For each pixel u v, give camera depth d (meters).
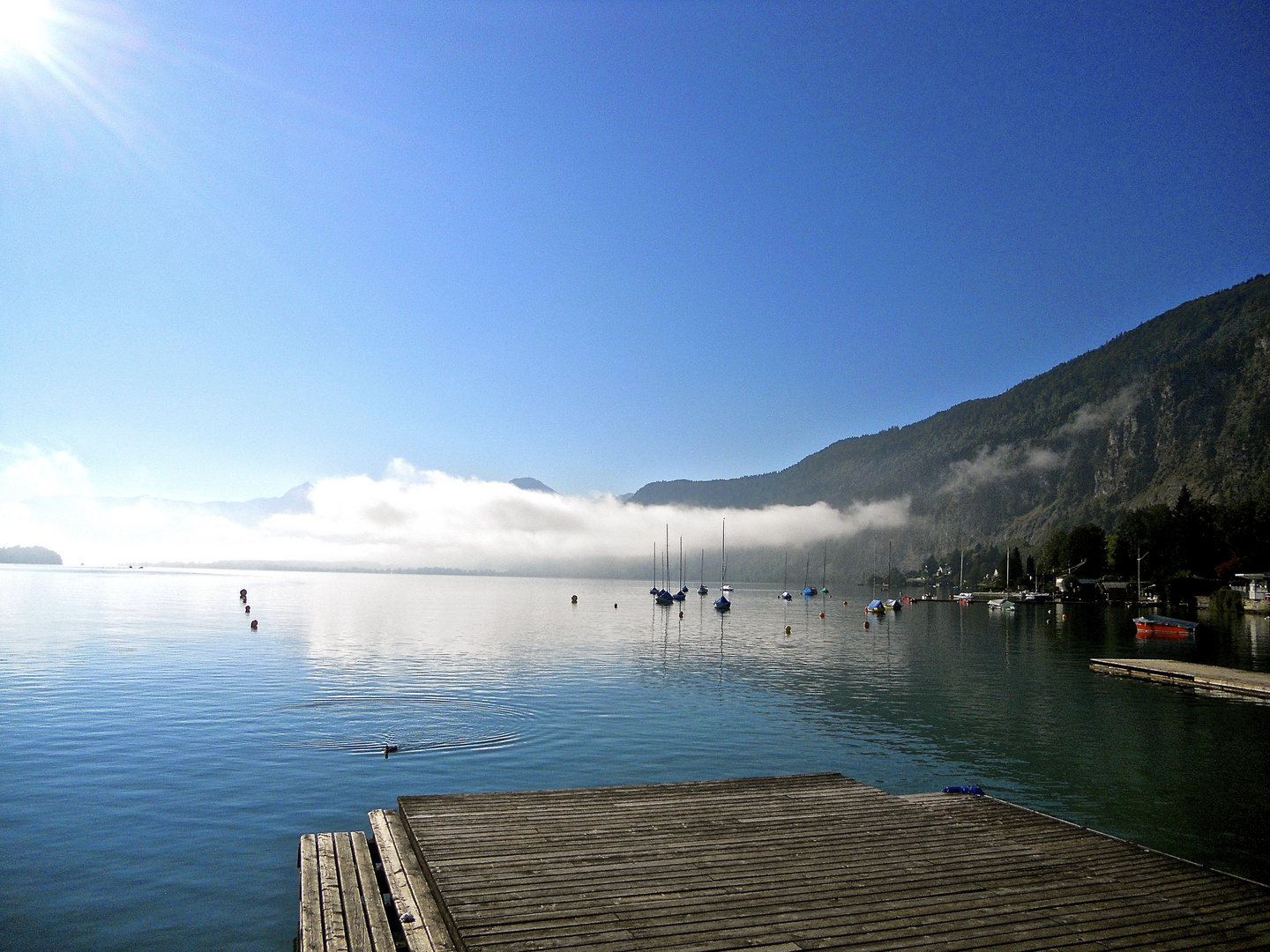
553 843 14.34
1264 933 11.45
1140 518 176.62
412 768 24.81
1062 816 21.47
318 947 10.58
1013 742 30.92
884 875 13.20
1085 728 34.00
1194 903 12.52
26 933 13.63
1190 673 49.25
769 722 34.59
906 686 47.56
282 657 53.78
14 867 16.38
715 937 10.60
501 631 83.69
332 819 19.64
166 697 36.59
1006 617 132.88
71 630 70.31
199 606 112.44
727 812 16.69
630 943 10.34
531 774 24.56
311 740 28.31
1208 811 21.98
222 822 19.33
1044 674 53.91
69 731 29.08
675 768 25.81
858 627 107.88
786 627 104.31
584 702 38.69
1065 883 13.16
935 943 10.68
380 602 143.88
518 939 10.39
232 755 25.89
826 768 26.31
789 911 11.54
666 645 73.50
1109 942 10.97
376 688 40.62
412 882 12.91
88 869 16.34
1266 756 28.73
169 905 14.77
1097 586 174.38
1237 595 130.00
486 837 14.55
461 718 33.28
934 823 16.27
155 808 20.22
